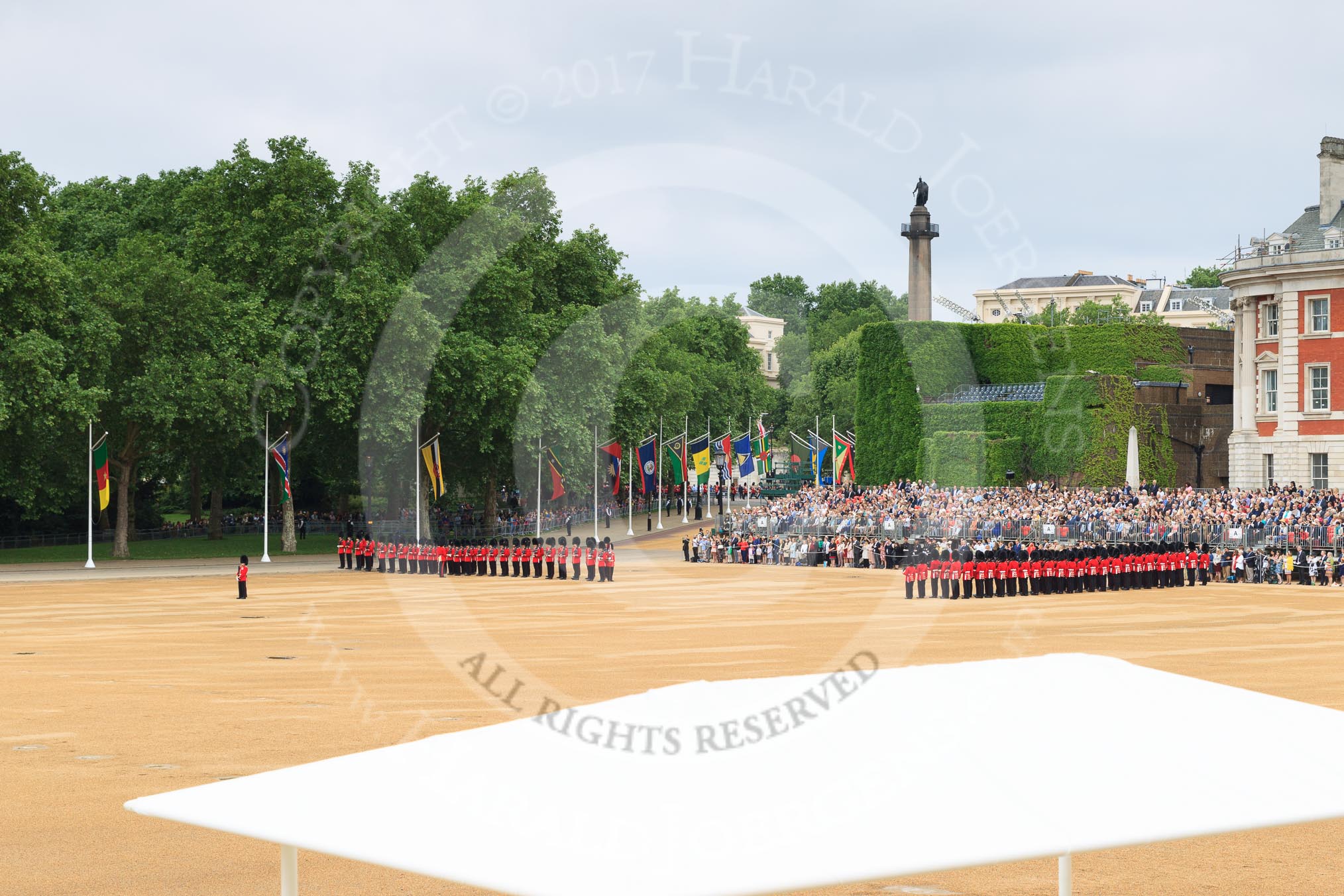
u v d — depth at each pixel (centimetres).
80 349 7694
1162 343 10719
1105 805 855
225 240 8512
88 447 8056
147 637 4078
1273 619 4644
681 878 734
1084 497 7944
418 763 929
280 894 1505
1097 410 9488
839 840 789
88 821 1817
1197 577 6694
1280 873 1609
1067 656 1135
